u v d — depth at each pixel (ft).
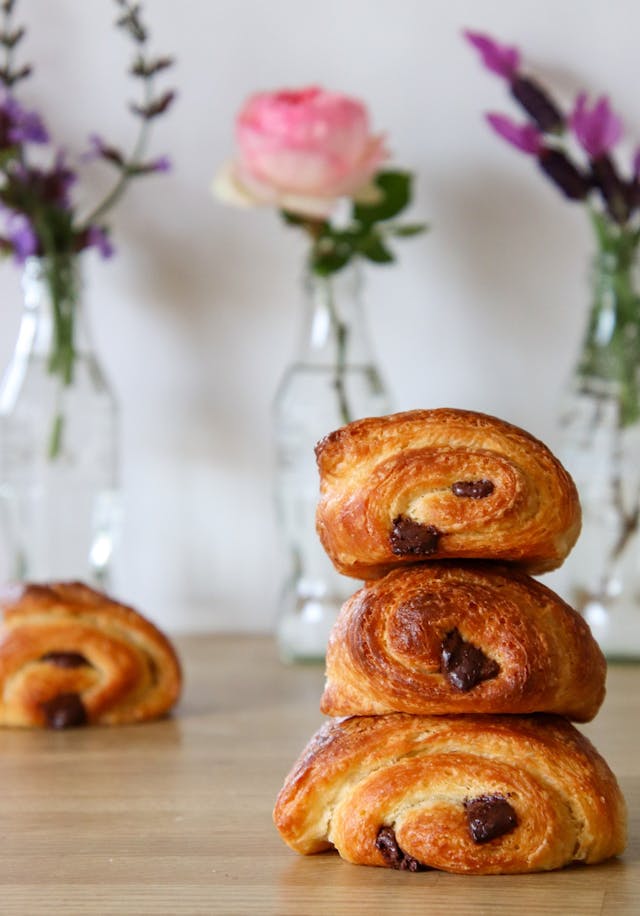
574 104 3.57
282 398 3.35
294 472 3.33
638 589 3.28
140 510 3.76
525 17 3.56
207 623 3.75
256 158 3.24
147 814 2.39
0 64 3.70
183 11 3.66
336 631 2.22
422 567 2.19
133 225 3.70
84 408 3.41
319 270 3.32
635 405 3.27
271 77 3.65
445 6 3.59
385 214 3.39
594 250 3.60
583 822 2.15
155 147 3.69
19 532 3.42
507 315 3.63
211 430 3.72
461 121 3.61
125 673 2.86
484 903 2.05
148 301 3.71
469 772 2.15
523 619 2.15
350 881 2.13
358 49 3.62
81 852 2.24
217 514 3.74
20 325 3.74
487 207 3.62
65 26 3.68
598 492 3.27
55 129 3.71
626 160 3.56
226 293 3.70
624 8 3.54
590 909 2.03
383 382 3.37
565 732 2.20
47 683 2.84
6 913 2.05
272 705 3.00
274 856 2.22
